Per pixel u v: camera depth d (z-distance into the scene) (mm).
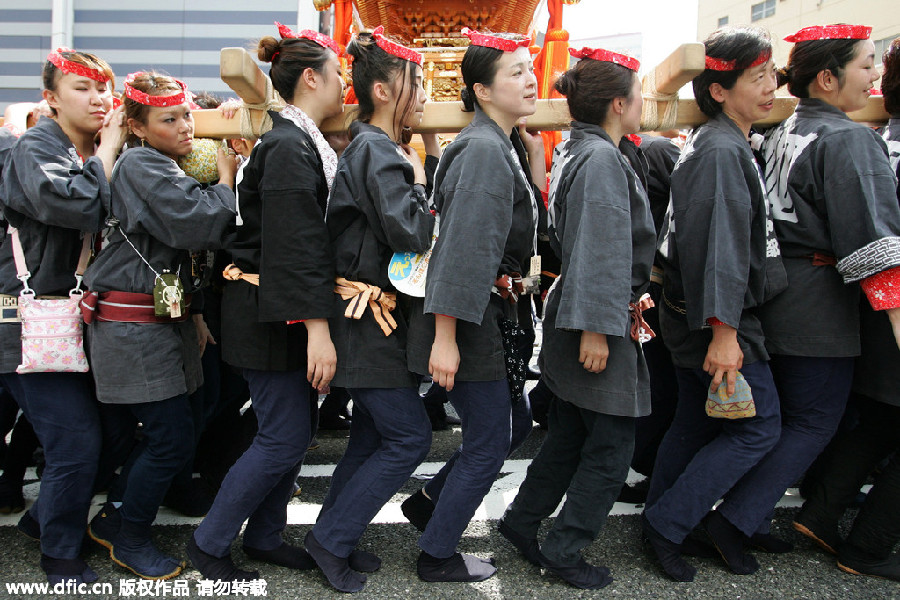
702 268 2205
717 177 2184
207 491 2934
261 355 2133
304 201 2045
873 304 2168
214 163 2600
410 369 2148
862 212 2129
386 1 4332
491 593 2238
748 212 2168
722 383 2221
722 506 2391
